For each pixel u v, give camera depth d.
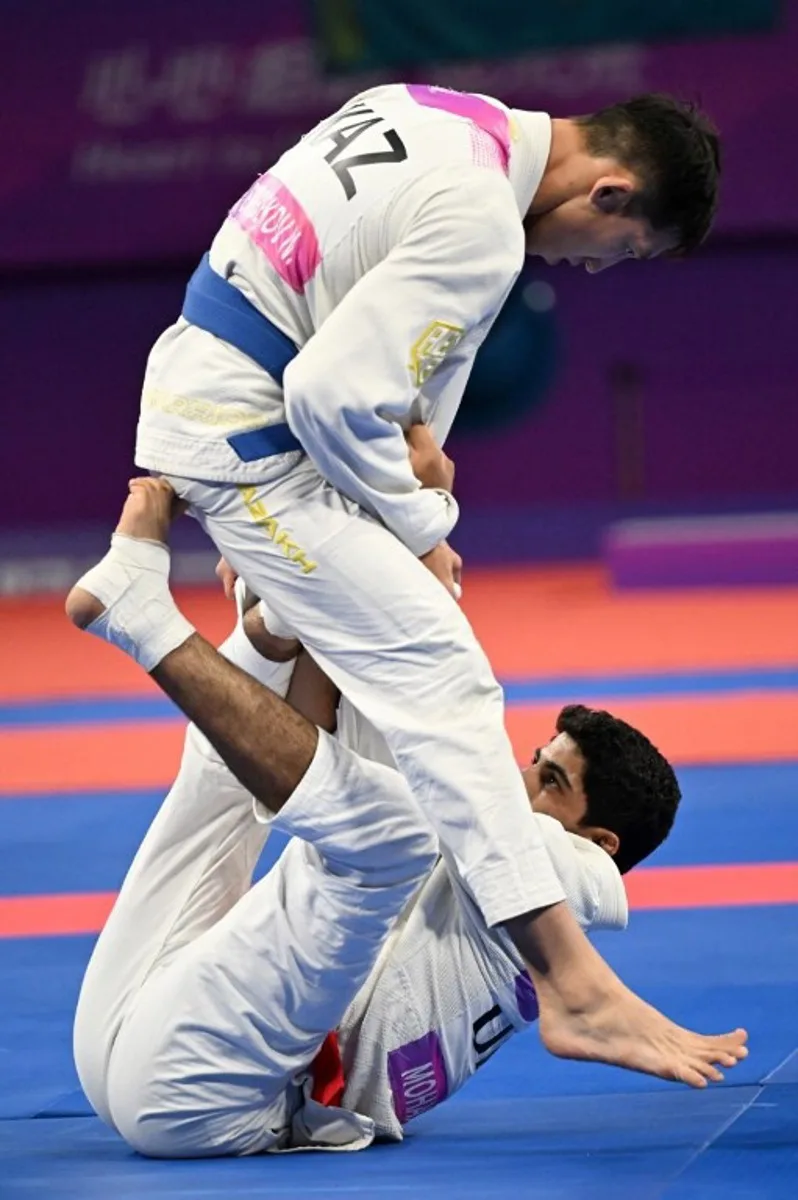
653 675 28.55
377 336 8.71
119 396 45.81
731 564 39.53
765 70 42.31
